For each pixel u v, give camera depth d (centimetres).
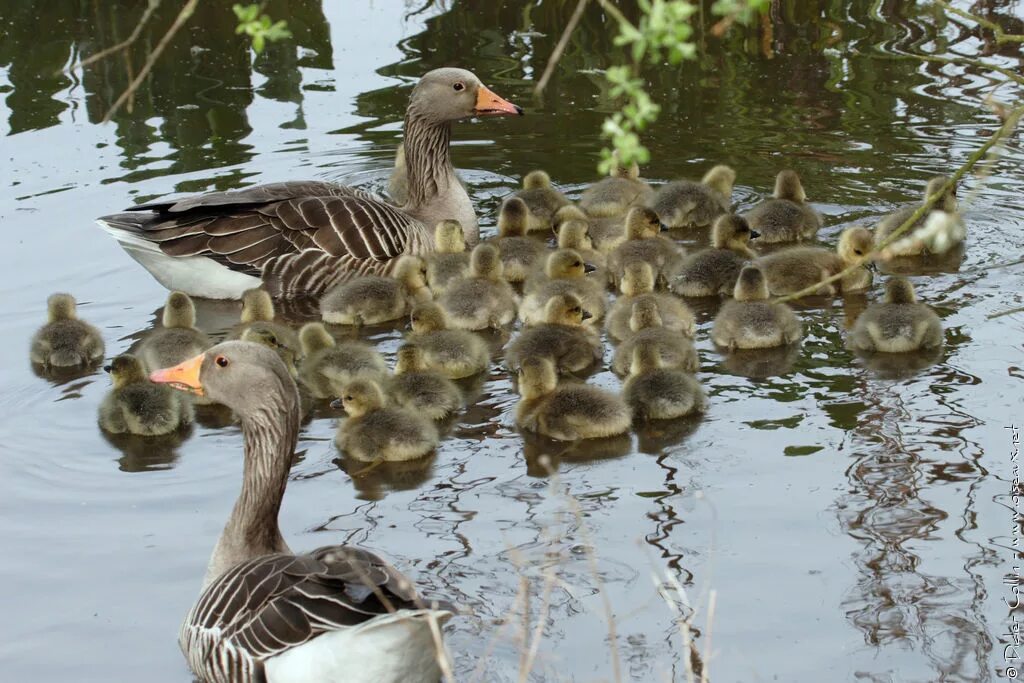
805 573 833
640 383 1064
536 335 1170
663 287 1370
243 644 689
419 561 864
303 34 1981
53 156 1616
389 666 649
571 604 813
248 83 1827
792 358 1163
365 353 1145
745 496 929
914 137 1634
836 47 1900
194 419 1101
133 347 1227
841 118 1698
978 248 1377
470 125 1761
